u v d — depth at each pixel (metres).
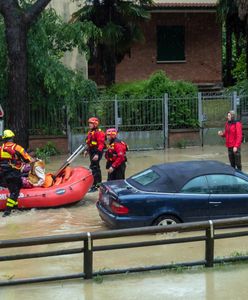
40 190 12.35
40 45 19.84
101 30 23.06
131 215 10.10
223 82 32.88
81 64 27.67
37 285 7.50
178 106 21.97
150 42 30.39
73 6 27.70
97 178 14.30
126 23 25.02
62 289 7.34
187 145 22.08
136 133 21.56
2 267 8.59
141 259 8.95
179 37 30.70
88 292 7.23
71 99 20.28
